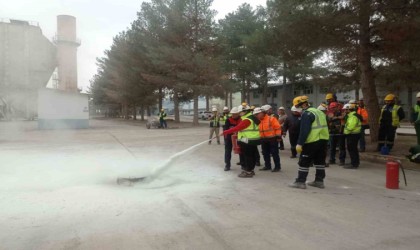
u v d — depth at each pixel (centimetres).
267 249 374
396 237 408
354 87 2859
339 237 408
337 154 1138
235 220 468
